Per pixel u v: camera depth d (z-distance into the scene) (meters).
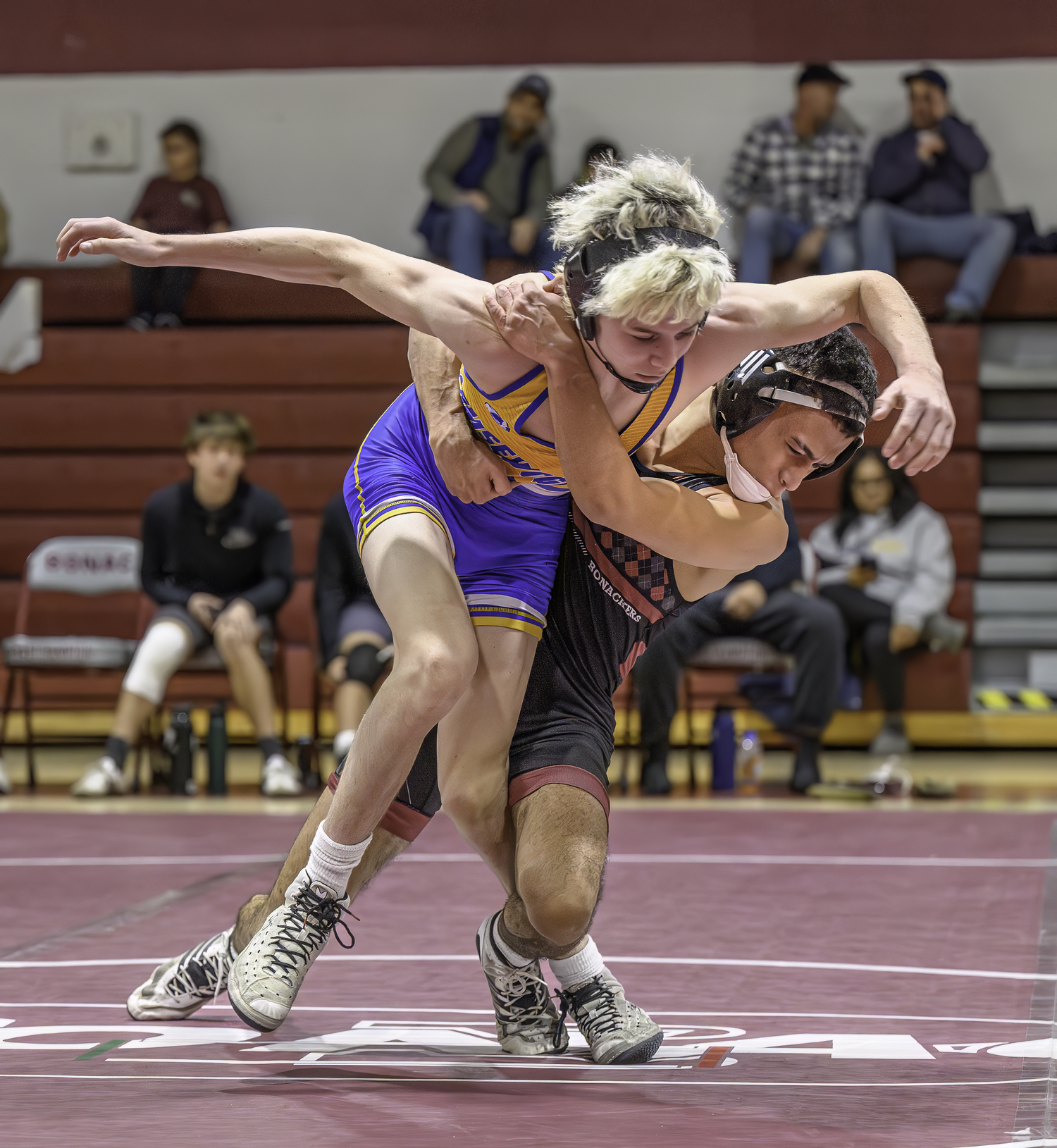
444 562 4.54
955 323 18.45
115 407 18.73
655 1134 3.54
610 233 4.01
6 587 17.52
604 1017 4.53
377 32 20.69
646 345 4.00
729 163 20.38
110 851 9.80
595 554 4.72
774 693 14.54
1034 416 18.84
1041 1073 4.23
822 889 8.16
